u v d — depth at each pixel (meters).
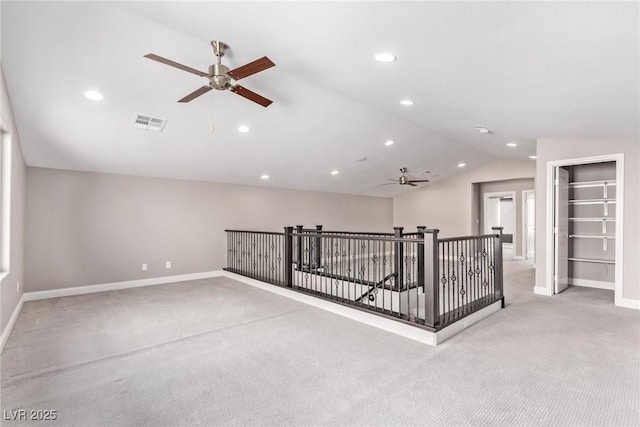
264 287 5.22
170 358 2.66
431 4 1.74
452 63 2.47
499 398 2.04
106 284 5.15
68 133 3.89
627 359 2.57
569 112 3.26
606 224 5.04
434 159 7.30
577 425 1.77
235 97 3.77
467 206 8.77
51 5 2.24
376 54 2.48
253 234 6.18
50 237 4.69
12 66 2.74
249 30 2.38
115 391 2.16
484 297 4.00
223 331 3.29
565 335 3.10
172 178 5.85
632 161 4.05
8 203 3.28
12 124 3.35
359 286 4.51
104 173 5.16
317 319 3.66
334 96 4.02
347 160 6.38
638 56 1.98
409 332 3.09
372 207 9.74
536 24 1.78
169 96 3.51
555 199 4.72
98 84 3.14
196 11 2.21
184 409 1.96
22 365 2.54
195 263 6.11
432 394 2.09
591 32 1.78
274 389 2.18
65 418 1.87
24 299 4.43
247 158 5.50
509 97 3.06
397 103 3.93
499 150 6.68
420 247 4.38
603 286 5.09
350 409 1.94
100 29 2.50
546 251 4.75
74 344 2.96
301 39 2.41
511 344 2.90
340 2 1.83
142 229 5.51
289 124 4.59
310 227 8.13
